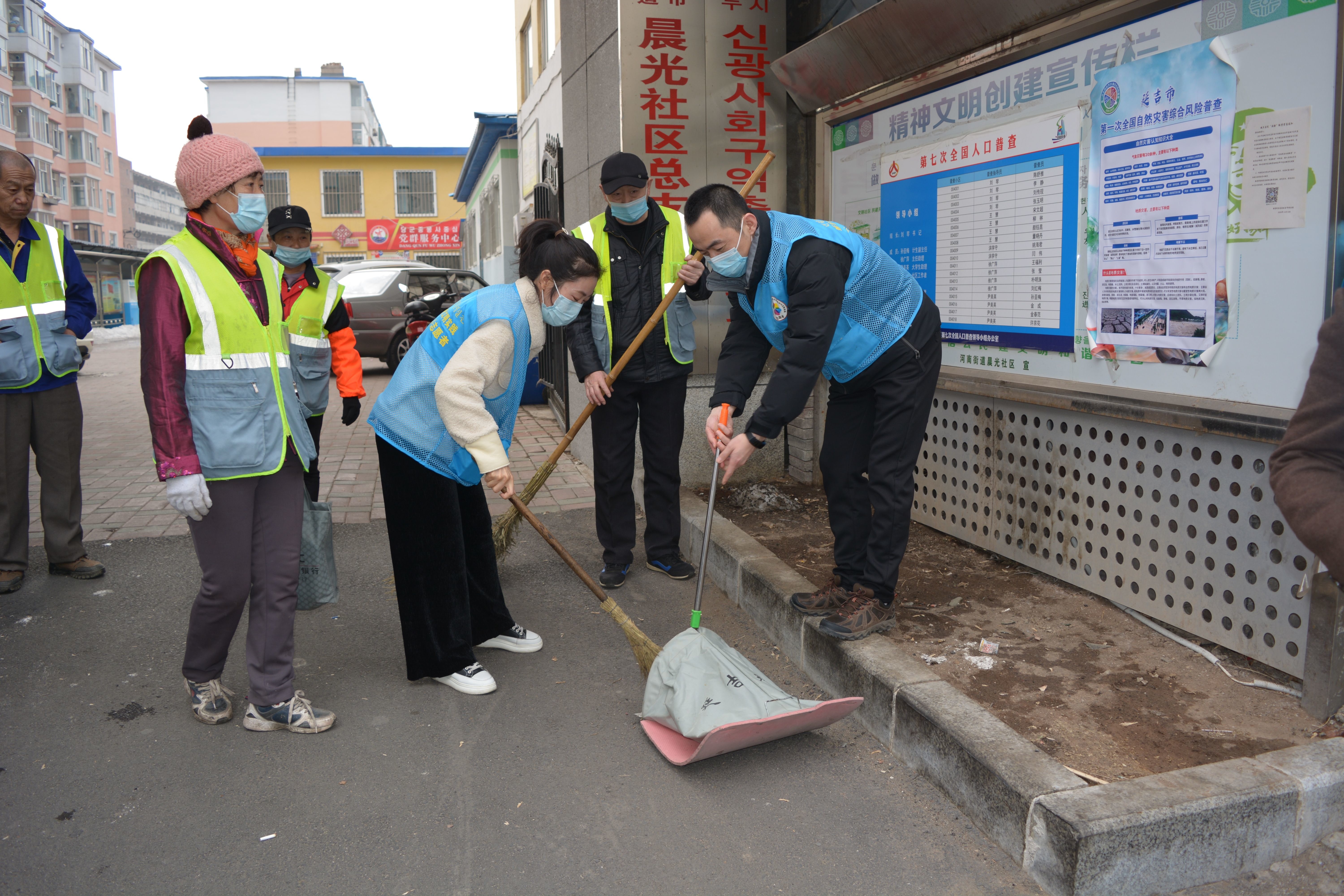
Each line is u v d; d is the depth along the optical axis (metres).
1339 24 2.26
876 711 2.66
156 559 4.40
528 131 12.19
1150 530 3.00
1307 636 2.50
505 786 2.46
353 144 45.53
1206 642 2.92
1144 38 2.82
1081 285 3.15
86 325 4.09
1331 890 1.94
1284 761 2.09
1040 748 2.28
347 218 33.25
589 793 2.43
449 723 2.83
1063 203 3.20
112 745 2.68
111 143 53.22
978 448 3.84
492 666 3.27
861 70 4.05
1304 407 1.27
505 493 2.80
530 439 7.31
